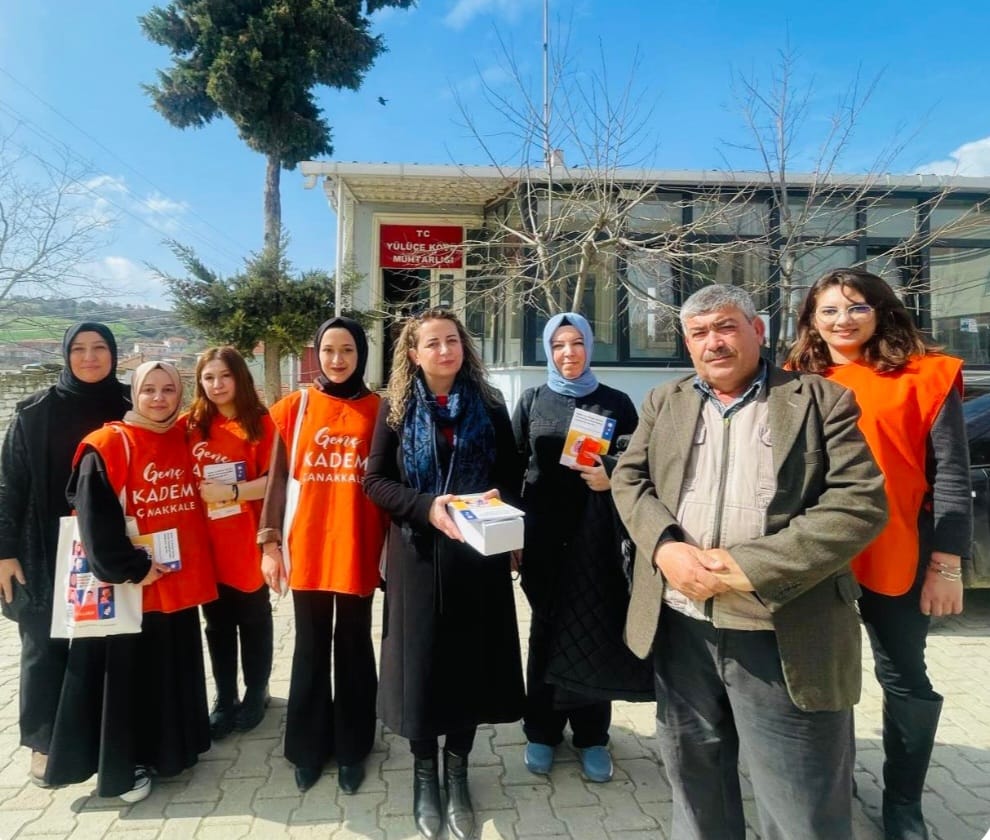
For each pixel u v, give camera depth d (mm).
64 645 2377
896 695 1979
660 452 1765
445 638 2090
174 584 2285
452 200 8875
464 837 2064
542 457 2328
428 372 2164
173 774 2266
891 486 1892
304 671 2375
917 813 2018
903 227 7809
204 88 12219
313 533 2309
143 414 2322
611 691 2135
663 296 7418
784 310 6070
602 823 2160
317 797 2297
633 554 2053
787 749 1553
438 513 1983
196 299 8586
